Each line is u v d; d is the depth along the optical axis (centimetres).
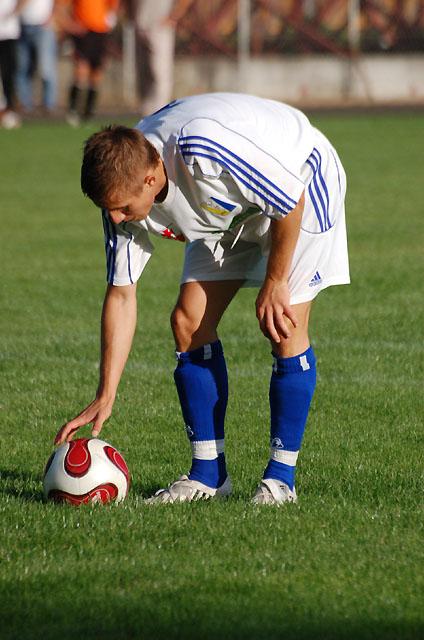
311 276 1247
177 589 1001
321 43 7600
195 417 1284
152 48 6175
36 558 1075
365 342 2123
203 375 1274
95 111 7144
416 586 1007
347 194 4153
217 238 1220
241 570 1045
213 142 1095
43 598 985
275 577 1027
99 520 1170
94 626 930
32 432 1599
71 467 1241
